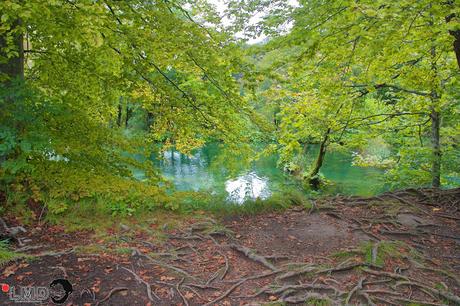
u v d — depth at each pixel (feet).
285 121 27.73
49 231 17.22
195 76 21.90
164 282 13.93
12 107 17.04
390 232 21.44
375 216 24.41
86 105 24.68
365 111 36.96
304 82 28.30
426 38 18.25
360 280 14.83
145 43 17.93
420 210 26.08
